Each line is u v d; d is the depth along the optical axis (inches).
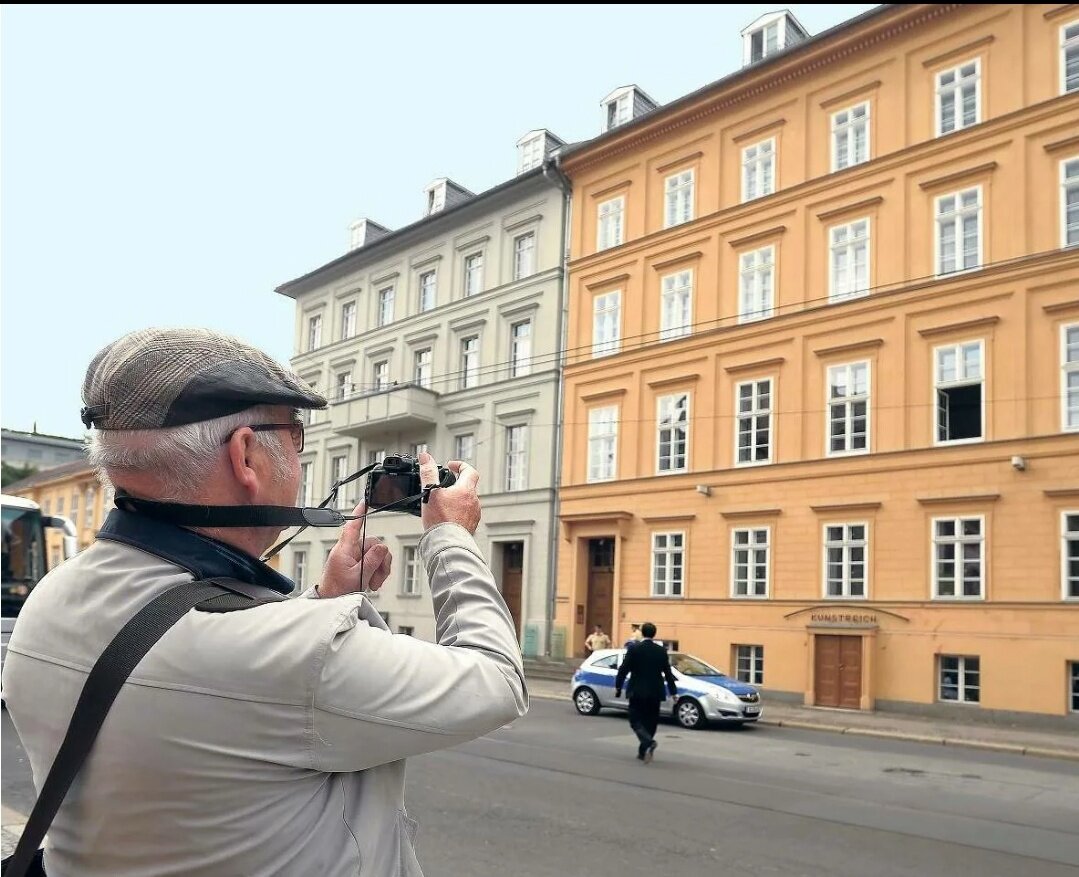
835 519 818.8
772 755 491.5
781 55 896.3
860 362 826.2
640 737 447.5
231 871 45.9
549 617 1039.6
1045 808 353.1
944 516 754.8
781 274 894.4
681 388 960.3
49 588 53.3
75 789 47.8
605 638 947.3
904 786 398.0
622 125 1034.1
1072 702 681.6
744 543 882.1
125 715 46.2
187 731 45.8
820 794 367.6
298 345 1525.6
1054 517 700.7
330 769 47.9
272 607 48.8
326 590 64.2
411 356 1298.0
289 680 46.2
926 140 807.7
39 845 47.2
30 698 50.4
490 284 1192.2
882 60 847.7
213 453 52.7
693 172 986.7
